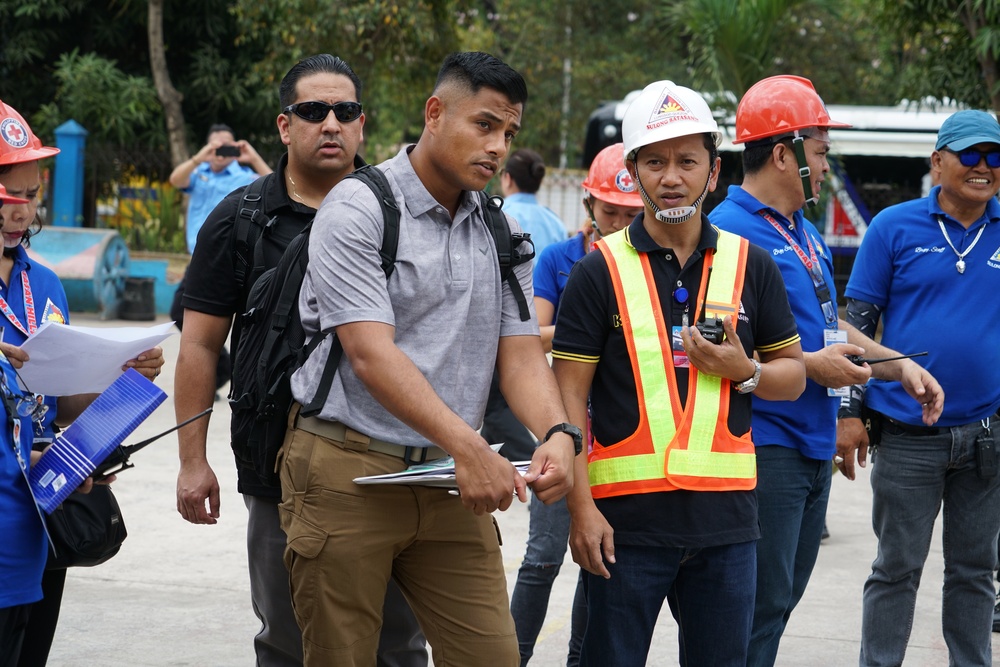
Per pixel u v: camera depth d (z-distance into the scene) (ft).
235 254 11.52
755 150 12.29
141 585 18.03
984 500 13.50
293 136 11.84
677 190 10.05
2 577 9.04
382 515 9.23
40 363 9.51
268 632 11.32
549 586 13.69
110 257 50.88
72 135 54.80
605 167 14.40
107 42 60.39
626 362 10.14
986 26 28.99
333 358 9.11
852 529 22.47
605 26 78.02
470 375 9.49
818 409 11.69
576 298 10.27
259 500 11.08
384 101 69.67
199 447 11.56
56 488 9.24
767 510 11.50
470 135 9.00
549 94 76.89
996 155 13.06
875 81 66.33
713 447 9.95
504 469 8.59
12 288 10.49
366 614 9.43
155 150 58.75
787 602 11.69
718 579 10.07
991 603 13.70
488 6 82.07
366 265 8.89
